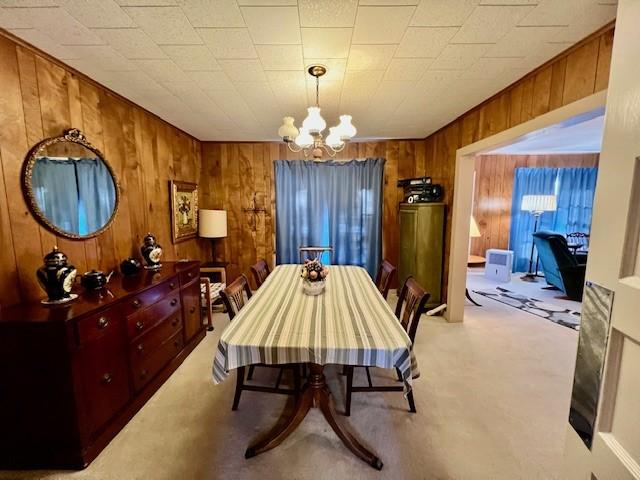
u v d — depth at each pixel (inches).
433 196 139.0
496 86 88.2
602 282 27.2
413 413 72.6
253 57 70.7
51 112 69.9
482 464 58.6
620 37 25.2
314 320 64.8
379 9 53.2
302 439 65.1
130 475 56.5
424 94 94.7
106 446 62.7
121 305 67.6
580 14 54.8
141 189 105.5
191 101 99.7
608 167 26.6
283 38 62.7
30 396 55.4
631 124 24.2
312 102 101.1
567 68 68.6
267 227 168.4
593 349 28.2
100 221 84.5
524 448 62.4
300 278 100.0
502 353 101.5
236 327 61.1
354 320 65.0
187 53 68.7
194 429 68.0
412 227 140.4
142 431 67.1
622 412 25.1
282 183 162.4
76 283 76.0
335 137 79.9
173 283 91.5
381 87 88.8
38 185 65.8
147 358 77.9
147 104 102.5
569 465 31.5
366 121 125.4
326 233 166.4
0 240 59.1
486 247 229.6
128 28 58.9
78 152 77.1
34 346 54.0
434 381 85.5
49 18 55.2
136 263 89.4
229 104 103.0
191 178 148.7
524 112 83.0
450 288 127.8
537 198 204.4
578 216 222.5
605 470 26.2
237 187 165.2
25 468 57.3
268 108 107.3
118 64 73.6
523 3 51.7
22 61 63.0
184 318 99.2
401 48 66.7
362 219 164.4
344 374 88.1
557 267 161.0
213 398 78.9
